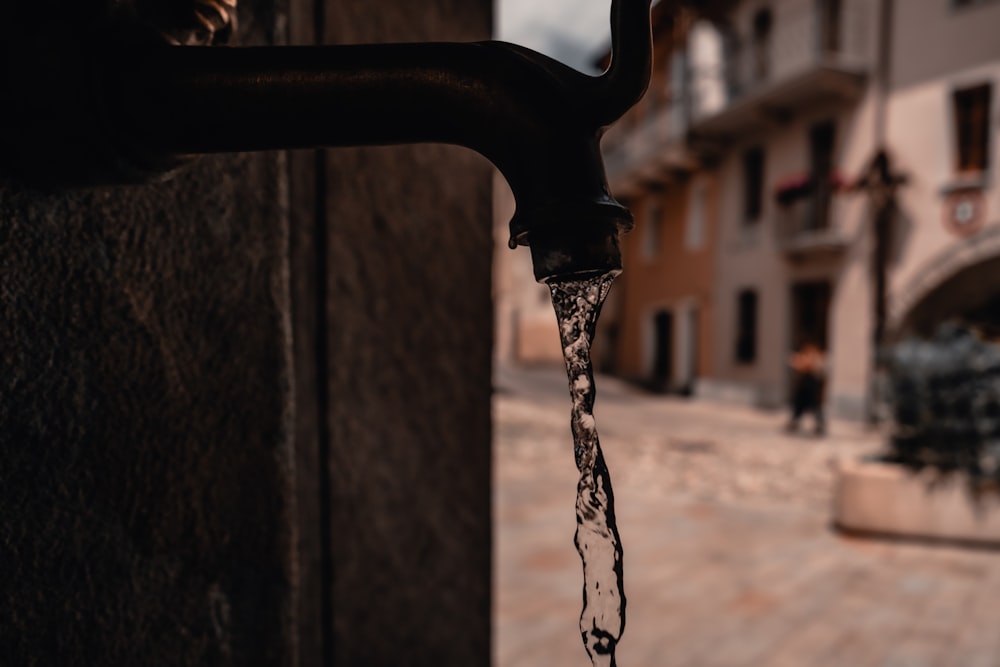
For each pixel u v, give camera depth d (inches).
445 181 50.3
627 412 629.0
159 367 25.0
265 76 17.5
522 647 144.3
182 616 25.8
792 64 652.7
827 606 171.2
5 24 17.0
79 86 17.2
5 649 21.0
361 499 45.0
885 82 577.3
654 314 927.7
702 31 816.9
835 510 242.8
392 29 45.1
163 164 19.4
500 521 245.3
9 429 20.9
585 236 16.7
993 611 167.9
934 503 222.1
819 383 511.5
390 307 46.5
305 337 41.5
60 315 22.0
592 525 19.8
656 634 154.6
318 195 42.3
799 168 661.9
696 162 801.6
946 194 534.0
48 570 22.0
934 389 228.2
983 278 529.0
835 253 612.4
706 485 319.9
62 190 20.4
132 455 24.2
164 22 20.6
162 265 25.1
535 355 1334.9
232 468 27.4
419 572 49.0
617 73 16.6
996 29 506.3
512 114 17.1
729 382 757.3
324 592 43.3
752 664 140.3
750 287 729.6
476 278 52.7
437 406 49.9
